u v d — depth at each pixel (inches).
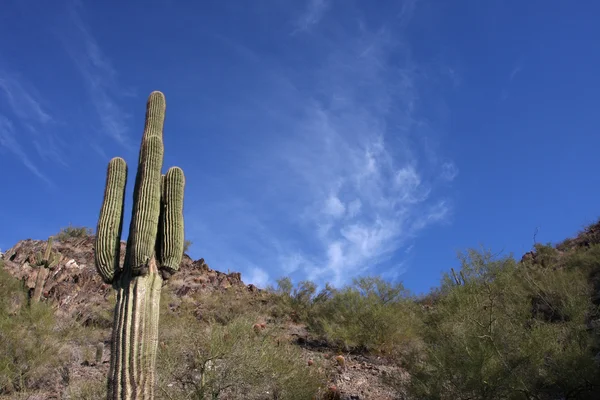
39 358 377.4
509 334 319.9
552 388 304.8
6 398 345.7
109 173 317.1
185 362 334.6
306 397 335.0
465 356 309.1
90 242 789.9
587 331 339.9
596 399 290.4
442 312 443.8
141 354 264.2
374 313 489.7
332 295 636.1
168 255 293.4
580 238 750.5
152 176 303.1
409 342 470.6
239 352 328.2
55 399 348.8
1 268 551.8
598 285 511.5
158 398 304.3
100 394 323.0
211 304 595.8
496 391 294.0
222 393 331.6
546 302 449.1
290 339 493.0
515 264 511.5
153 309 277.4
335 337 500.4
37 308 442.9
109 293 611.2
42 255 597.0
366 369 426.9
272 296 659.4
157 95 347.9
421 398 318.0
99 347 430.6
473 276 492.1
